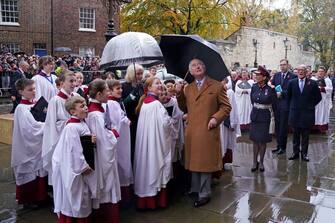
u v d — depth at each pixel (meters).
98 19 24.48
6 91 15.73
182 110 5.21
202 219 4.45
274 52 31.28
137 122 4.79
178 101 5.14
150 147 4.54
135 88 5.16
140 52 5.21
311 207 4.84
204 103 4.70
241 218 4.48
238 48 26.28
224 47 24.95
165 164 4.66
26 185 4.69
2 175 6.00
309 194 5.32
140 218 4.47
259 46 28.75
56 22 23.00
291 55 34.72
